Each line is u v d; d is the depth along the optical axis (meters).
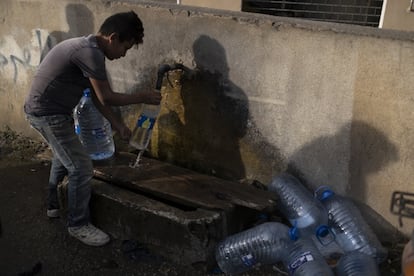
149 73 3.85
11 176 4.23
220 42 3.42
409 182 3.06
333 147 3.23
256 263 3.10
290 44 3.15
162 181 3.48
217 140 3.71
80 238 3.31
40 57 4.40
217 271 3.11
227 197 3.27
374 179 3.17
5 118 4.95
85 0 3.94
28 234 3.46
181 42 3.60
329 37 3.00
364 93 3.01
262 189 3.60
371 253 3.07
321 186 3.36
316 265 2.83
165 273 3.08
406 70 2.83
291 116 3.33
